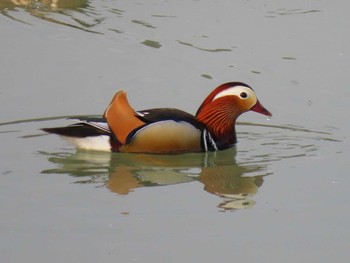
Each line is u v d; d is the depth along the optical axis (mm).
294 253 10992
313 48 18938
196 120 14648
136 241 11219
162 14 20578
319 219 11961
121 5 21016
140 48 18766
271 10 20922
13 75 17422
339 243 11250
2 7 20609
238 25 20016
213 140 14656
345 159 14219
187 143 14391
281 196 12742
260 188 13070
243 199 12617
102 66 17922
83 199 12469
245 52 18734
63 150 14344
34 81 17188
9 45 18719
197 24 20047
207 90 16984
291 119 16031
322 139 15172
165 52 18625
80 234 11383
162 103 16422
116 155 14203
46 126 15281
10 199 12406
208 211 12164
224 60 18344
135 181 13195
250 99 14859
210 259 10805
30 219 11781
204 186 13078
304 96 16938
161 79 17453
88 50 18609
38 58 18172
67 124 15398
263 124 15914
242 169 13852
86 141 14227
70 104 16250
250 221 11875
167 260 10758
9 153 14156
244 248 11102
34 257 10789
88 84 17156
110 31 19562
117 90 16906
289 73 17844
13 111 15867
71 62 18047
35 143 14594
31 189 12766
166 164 14016
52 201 12359
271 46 19016
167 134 14227
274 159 14281
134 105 16297
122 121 14203
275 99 16828
